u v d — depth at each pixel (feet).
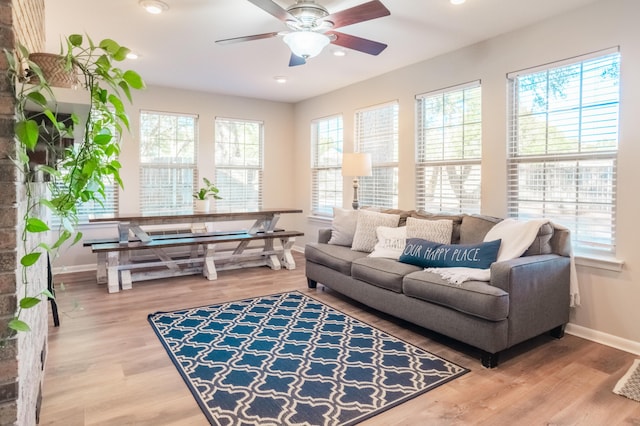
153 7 9.47
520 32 10.89
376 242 12.72
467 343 8.39
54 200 4.85
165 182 18.02
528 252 9.40
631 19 8.80
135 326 10.12
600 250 9.62
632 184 8.89
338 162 18.31
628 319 9.00
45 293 4.37
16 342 4.04
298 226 21.24
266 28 10.87
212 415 6.31
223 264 16.57
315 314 11.21
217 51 12.76
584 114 9.80
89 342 9.11
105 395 6.89
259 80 16.48
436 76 13.32
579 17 9.66
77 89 5.26
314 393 7.02
